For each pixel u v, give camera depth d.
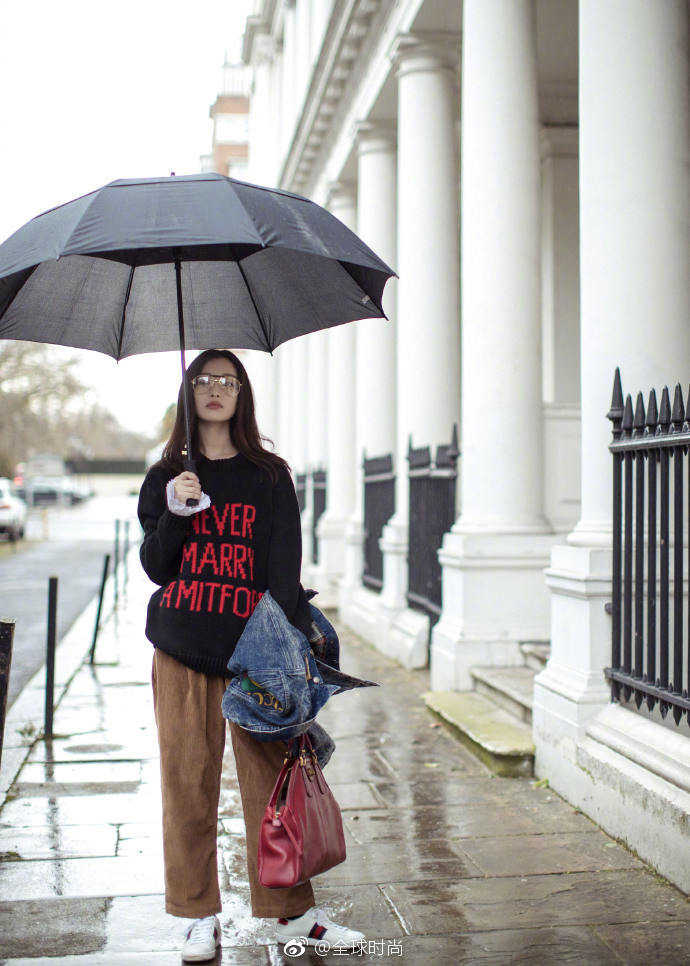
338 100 13.60
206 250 3.36
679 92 4.95
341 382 14.37
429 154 9.49
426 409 9.44
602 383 4.98
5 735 6.31
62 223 2.80
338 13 11.55
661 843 3.92
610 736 4.54
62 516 49.12
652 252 4.89
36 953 3.24
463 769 5.54
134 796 5.06
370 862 4.11
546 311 11.19
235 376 3.19
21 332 3.34
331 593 13.77
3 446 56.31
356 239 3.09
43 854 4.20
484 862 4.10
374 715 6.97
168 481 3.19
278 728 2.94
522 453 7.12
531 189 7.16
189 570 3.11
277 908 3.15
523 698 5.96
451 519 7.81
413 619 9.06
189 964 3.16
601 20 5.00
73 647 10.05
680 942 3.33
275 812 2.97
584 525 5.09
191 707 3.08
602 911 3.59
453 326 9.53
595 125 5.02
